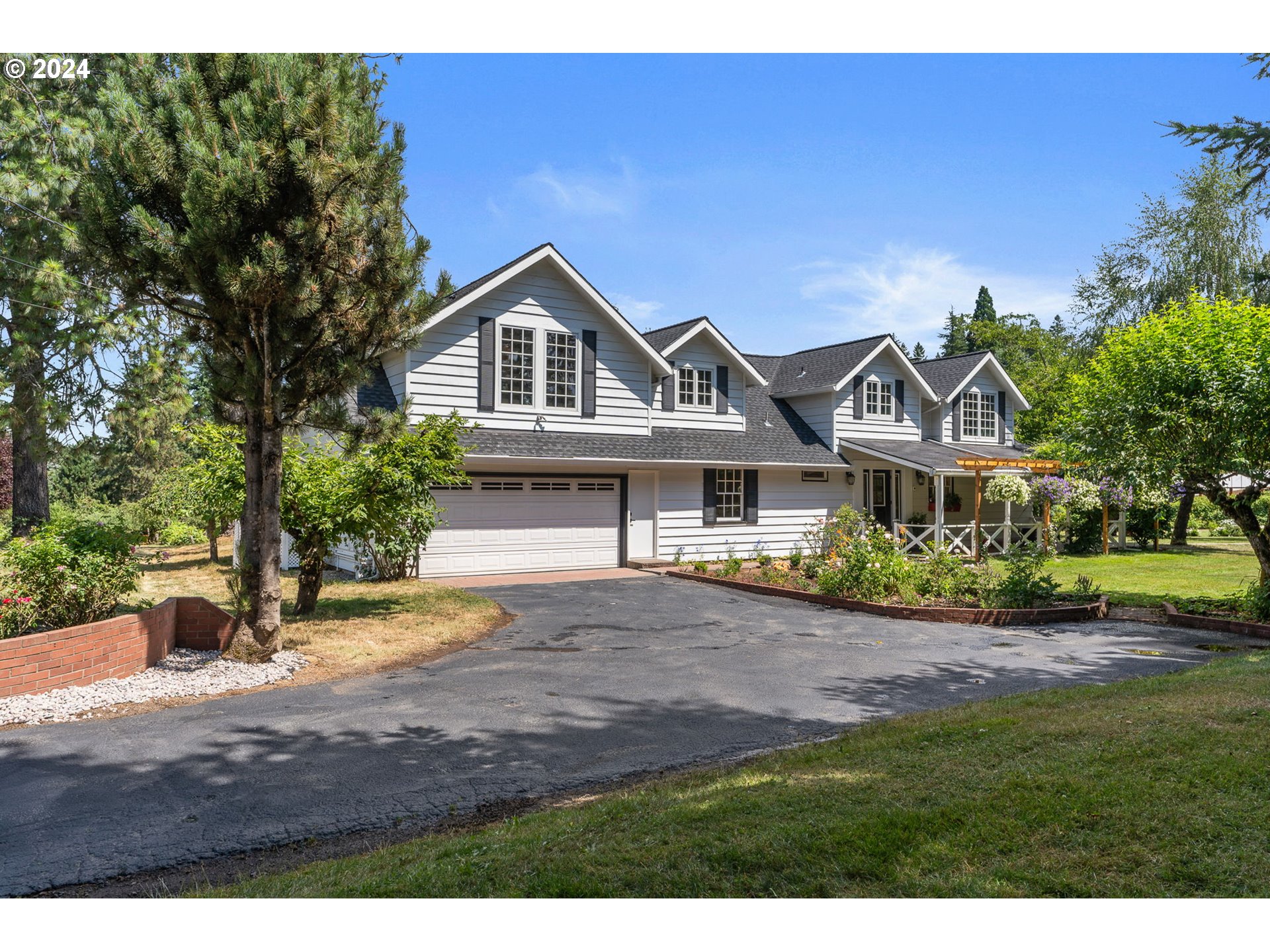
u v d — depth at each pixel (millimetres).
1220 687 6949
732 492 21750
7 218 16844
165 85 8328
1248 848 3828
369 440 10078
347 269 8727
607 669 9195
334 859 4418
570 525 18984
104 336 17875
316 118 8117
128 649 8406
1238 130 7234
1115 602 14594
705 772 5707
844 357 24859
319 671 8961
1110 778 4723
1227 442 12289
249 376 8414
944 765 5172
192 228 7746
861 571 14352
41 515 20266
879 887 3619
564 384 18609
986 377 28141
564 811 4891
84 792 5344
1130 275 30875
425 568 17000
